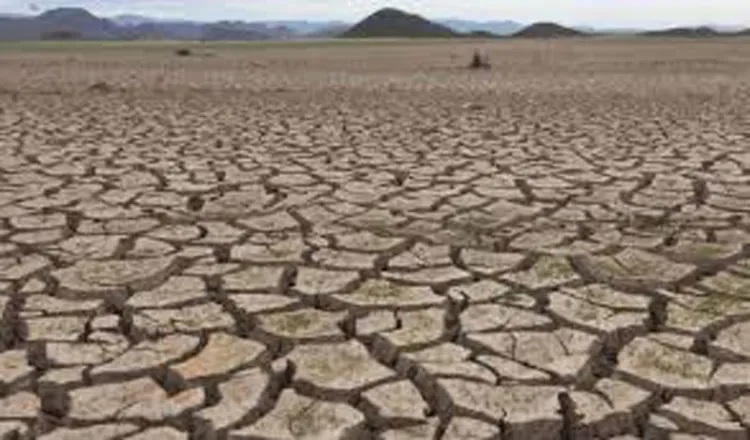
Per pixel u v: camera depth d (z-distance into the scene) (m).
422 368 3.75
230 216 6.39
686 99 15.70
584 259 5.30
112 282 4.87
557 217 6.35
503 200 6.90
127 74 24.16
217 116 12.89
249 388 3.59
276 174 8.00
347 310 4.48
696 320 4.31
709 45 47.44
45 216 6.38
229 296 4.64
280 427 3.29
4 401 3.49
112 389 3.59
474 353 3.92
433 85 19.67
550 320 4.30
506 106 14.48
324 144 9.88
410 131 11.03
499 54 39.12
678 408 3.43
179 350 3.96
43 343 4.03
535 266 5.17
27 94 16.88
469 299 4.60
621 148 9.52
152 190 7.30
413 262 5.25
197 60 33.75
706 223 6.18
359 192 7.20
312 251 5.48
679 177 7.83
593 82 20.58
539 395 3.52
